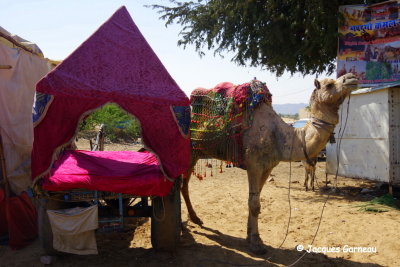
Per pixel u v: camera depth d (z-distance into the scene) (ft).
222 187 33.30
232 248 17.61
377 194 29.22
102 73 14.34
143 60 15.37
